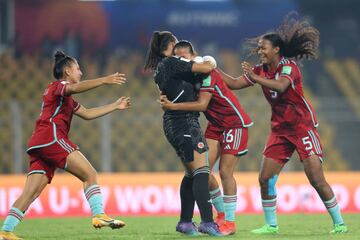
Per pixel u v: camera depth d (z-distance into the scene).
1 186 42.44
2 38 65.50
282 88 26.75
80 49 66.19
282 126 27.88
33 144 25.08
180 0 67.94
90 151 58.59
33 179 25.45
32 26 65.69
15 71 63.97
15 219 25.02
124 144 59.31
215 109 27.08
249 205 42.84
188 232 27.20
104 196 43.12
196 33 67.88
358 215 39.38
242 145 27.16
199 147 25.81
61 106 25.31
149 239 25.77
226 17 68.19
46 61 65.06
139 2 67.44
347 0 69.00
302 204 43.47
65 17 66.06
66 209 42.47
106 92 64.06
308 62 69.81
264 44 27.50
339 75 69.75
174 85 25.98
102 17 66.81
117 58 66.25
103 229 31.55
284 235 27.06
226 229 27.09
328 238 25.53
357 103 60.38
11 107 51.56
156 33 27.28
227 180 27.20
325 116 58.97
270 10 68.38
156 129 59.72
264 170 28.20
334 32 70.44
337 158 61.97
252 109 60.09
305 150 27.67
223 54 67.62
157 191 43.44
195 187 25.75
